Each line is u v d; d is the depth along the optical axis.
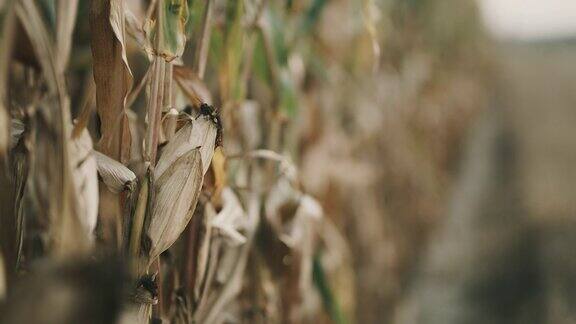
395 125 5.66
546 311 6.32
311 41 3.23
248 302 2.03
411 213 6.48
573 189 11.48
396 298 5.36
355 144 3.96
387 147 5.31
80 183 1.26
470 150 14.55
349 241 4.03
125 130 1.36
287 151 2.23
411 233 6.49
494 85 24.23
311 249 2.13
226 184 1.84
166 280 1.61
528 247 8.09
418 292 6.46
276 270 2.03
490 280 6.96
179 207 1.34
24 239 1.42
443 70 9.70
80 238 1.12
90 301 0.79
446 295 6.50
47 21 1.31
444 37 9.77
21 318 0.79
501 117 21.77
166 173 1.34
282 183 2.05
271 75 2.05
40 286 0.80
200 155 1.35
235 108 1.93
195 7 1.70
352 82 3.87
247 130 2.09
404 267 6.03
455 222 9.02
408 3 6.34
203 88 1.53
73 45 1.81
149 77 1.42
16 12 1.06
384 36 4.91
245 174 2.06
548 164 14.34
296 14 2.55
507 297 6.57
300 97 2.96
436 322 6.00
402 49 6.04
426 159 7.41
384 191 5.13
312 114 3.11
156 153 1.37
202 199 1.60
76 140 1.27
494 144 16.89
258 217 1.98
